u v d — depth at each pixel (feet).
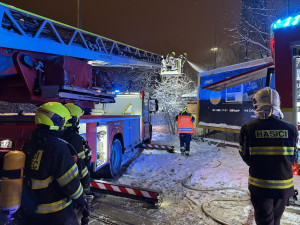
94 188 13.39
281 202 7.22
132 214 11.13
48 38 14.35
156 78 78.95
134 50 24.50
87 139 12.94
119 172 18.65
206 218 10.70
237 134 30.81
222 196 13.26
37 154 5.32
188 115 24.48
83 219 6.20
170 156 24.16
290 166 7.07
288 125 7.16
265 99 7.36
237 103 26.02
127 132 20.94
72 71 13.89
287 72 10.48
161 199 12.47
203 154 24.99
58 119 5.59
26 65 12.58
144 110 27.96
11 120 10.39
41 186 5.23
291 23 10.44
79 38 16.88
